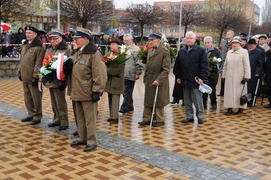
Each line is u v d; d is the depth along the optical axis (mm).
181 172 4484
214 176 4383
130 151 5246
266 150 5496
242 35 10016
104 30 32281
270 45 8836
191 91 7004
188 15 31031
